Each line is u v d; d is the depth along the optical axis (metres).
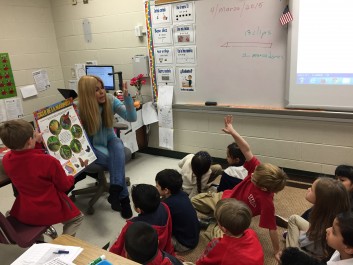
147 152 4.05
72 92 3.33
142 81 3.70
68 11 4.09
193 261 2.02
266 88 2.99
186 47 3.26
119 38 3.78
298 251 1.15
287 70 2.81
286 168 3.16
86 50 4.13
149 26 3.41
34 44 4.10
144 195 1.67
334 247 1.31
